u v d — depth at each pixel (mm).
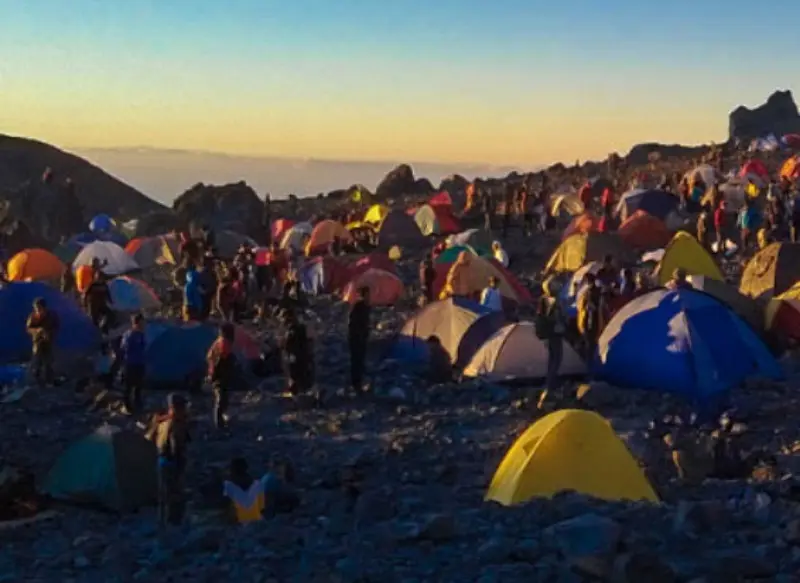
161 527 12805
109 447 14914
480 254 36688
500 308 26672
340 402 21141
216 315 32125
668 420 18188
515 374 21797
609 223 43781
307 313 32625
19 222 50062
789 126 99688
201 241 39438
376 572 9250
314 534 11086
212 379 19062
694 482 14023
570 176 72062
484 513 11617
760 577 8758
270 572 9594
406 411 20250
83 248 44250
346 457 16891
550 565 9047
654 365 20016
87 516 14359
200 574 9711
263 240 57375
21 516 14320
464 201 63500
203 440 18266
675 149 83625
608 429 13164
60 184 62375
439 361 22781
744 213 39156
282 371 24031
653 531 10047
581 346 22531
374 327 29359
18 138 80375
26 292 25938
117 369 22484
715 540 9805
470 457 16547
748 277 29266
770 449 16109
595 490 12758
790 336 23672
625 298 24078
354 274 37375
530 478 12836
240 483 13656
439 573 9195
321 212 63500
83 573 10438
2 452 17453
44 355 22891
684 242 32156
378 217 54312
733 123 101438
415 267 42438
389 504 12484
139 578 9844
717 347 19875
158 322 23484
